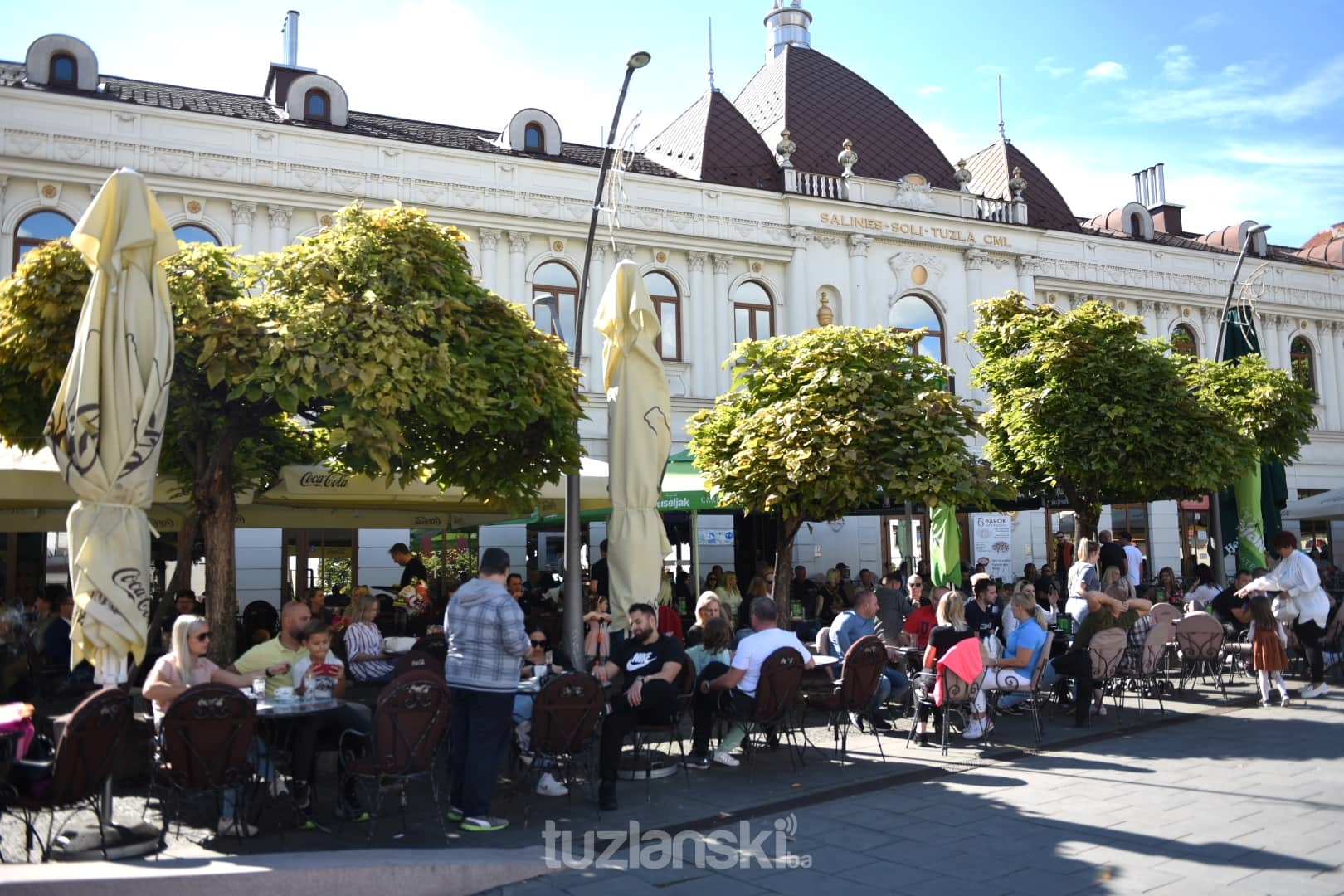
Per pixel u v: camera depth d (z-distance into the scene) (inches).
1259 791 308.5
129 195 269.1
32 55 744.3
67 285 347.6
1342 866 234.1
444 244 391.2
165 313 279.0
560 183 888.3
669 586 513.0
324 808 307.4
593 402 886.4
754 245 969.5
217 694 249.0
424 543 842.2
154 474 275.0
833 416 484.1
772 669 337.4
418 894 229.3
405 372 337.7
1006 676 397.7
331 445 357.1
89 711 234.1
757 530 950.4
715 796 316.5
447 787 334.3
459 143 893.2
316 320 343.0
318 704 279.6
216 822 279.0
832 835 270.5
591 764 322.0
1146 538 1141.7
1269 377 725.9
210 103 842.8
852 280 1009.5
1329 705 471.5
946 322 1053.8
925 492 453.7
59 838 254.2
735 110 1059.3
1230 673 586.9
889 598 524.4
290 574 795.4
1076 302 1138.7
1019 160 1217.4
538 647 358.9
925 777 340.8
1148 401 586.9
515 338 390.9
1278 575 506.0
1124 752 376.2
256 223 780.0
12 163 707.4
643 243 922.7
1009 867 239.0
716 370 947.3
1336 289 1289.4
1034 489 665.6
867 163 1101.7
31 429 380.5
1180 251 1195.9
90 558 261.3
